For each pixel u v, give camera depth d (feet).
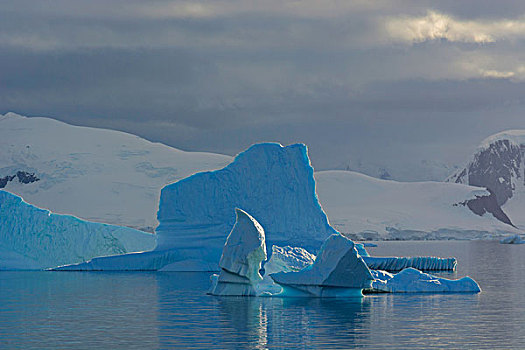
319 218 376.68
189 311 215.51
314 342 169.48
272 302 230.07
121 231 407.23
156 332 182.39
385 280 259.39
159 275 344.49
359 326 188.14
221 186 382.83
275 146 384.47
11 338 176.55
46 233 391.45
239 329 185.16
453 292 257.14
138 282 307.58
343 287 238.89
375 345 166.20
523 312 209.97
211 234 381.40
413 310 212.84
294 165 380.58
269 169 380.37
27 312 218.59
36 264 385.29
